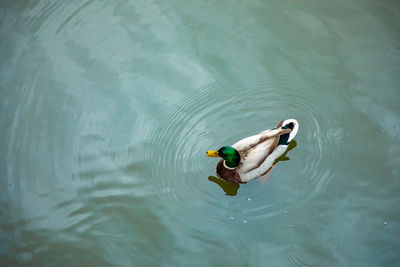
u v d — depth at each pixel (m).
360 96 7.87
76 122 7.91
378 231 6.36
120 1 9.73
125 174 7.30
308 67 8.36
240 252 6.34
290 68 8.39
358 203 6.72
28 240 6.48
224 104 8.08
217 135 7.75
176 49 8.89
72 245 6.45
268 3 9.36
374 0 9.08
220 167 7.25
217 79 8.39
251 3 9.43
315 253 6.24
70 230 6.63
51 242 6.48
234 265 6.20
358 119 7.62
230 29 9.08
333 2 9.20
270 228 6.58
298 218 6.66
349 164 7.18
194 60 8.71
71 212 6.84
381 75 8.04
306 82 8.18
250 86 8.26
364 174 7.04
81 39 9.09
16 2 9.71
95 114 8.02
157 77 8.50
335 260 6.14
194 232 6.60
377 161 7.14
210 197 7.04
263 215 6.75
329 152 7.36
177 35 9.09
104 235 6.58
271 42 8.78
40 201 6.96
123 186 7.15
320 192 6.94
